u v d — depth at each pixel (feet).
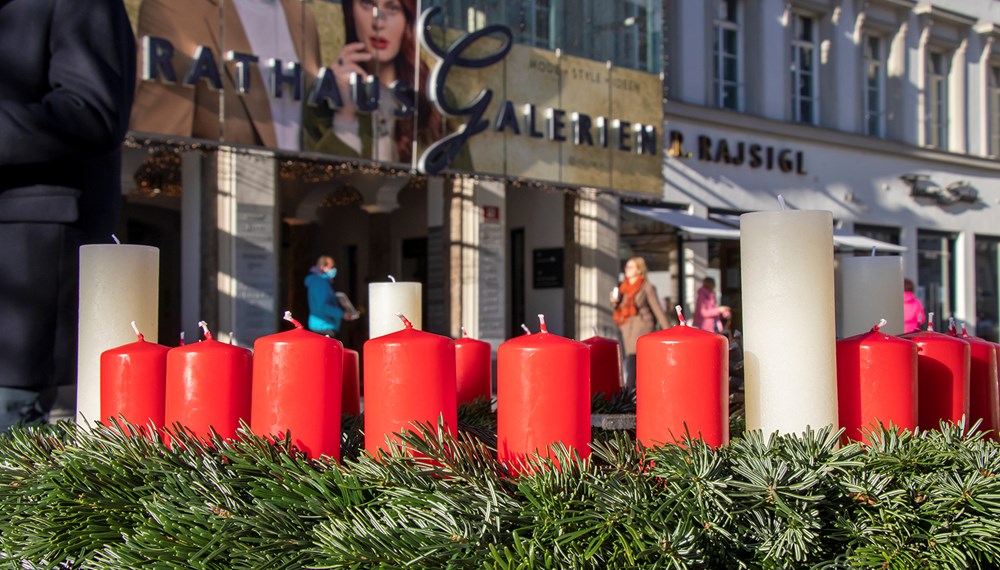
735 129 58.18
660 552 3.77
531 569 3.64
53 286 7.06
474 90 44.78
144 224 53.67
